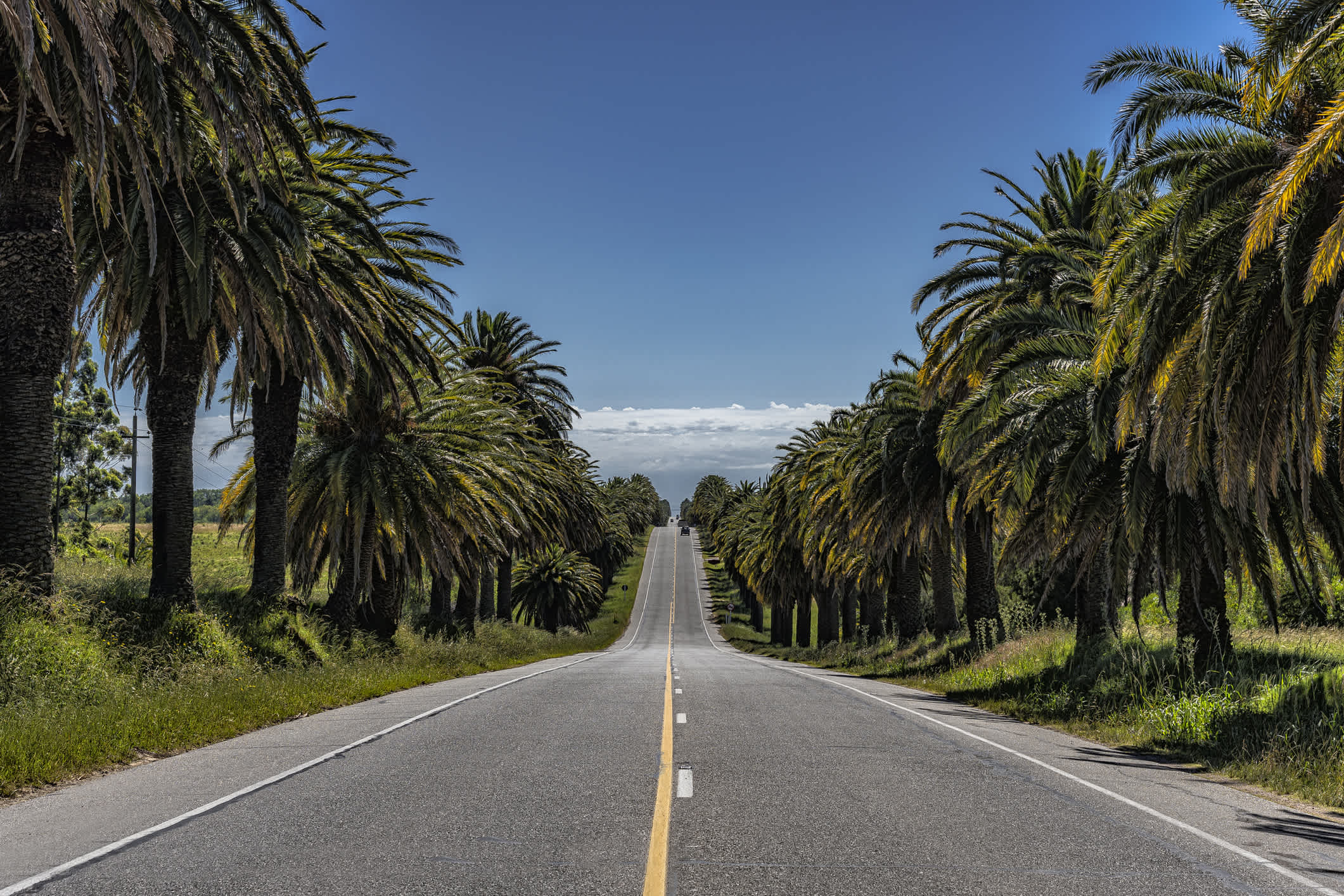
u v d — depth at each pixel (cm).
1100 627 1967
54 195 1413
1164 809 726
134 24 1228
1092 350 1731
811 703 1532
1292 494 1503
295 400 2162
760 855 552
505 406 3136
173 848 558
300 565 2578
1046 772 890
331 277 1923
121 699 1193
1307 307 1094
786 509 4947
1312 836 656
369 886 481
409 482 2467
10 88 1282
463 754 927
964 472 2481
